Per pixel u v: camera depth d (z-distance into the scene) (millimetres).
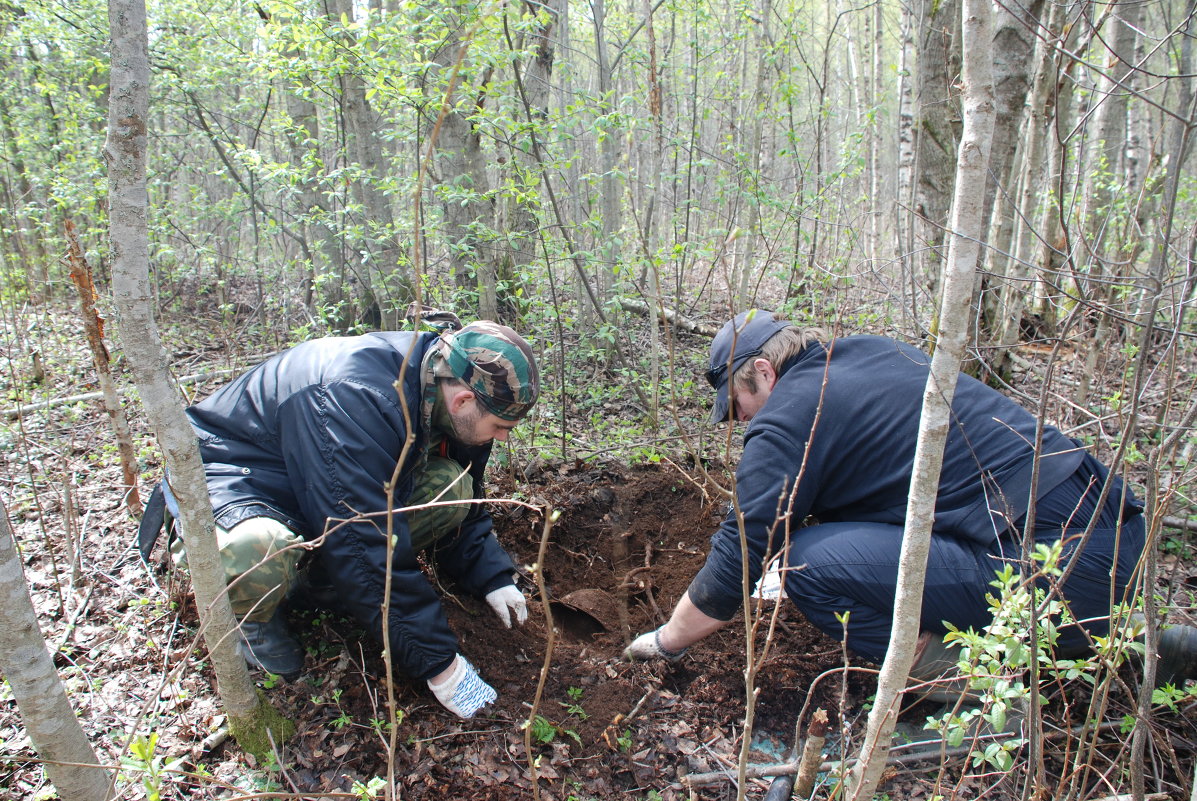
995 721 1453
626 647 2469
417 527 2393
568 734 2125
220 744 2006
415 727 2082
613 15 6305
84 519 2990
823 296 4852
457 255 4051
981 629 2000
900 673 1455
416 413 2172
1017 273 3932
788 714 2279
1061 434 2107
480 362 2133
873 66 10016
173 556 2371
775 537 2123
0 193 7961
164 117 7812
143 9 1369
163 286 7883
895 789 1967
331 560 1988
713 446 3770
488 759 2014
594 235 3926
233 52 5582
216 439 2248
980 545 2002
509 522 3178
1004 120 3645
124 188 1408
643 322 5461
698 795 1979
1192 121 1325
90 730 2021
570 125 3656
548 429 3971
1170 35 1519
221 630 1802
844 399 2107
